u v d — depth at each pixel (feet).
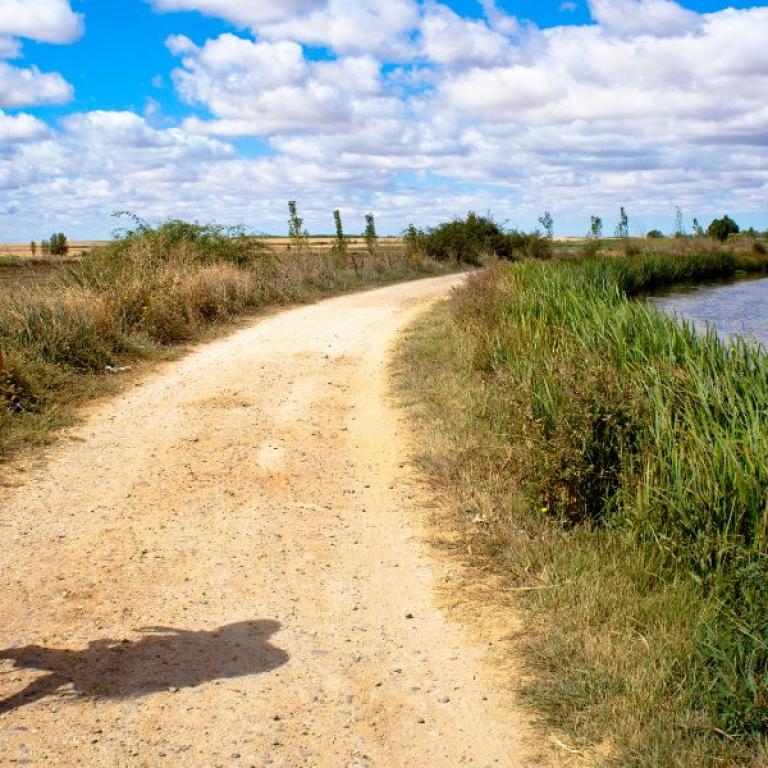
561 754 12.16
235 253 74.33
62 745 12.17
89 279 56.70
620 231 164.76
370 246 132.98
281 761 12.10
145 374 39.75
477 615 16.71
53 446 27.73
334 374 41.68
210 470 26.25
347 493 24.63
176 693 13.73
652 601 15.66
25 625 15.96
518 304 44.34
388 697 13.87
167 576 18.45
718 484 17.74
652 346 31.83
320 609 17.15
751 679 12.34
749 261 145.07
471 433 28.66
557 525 20.45
